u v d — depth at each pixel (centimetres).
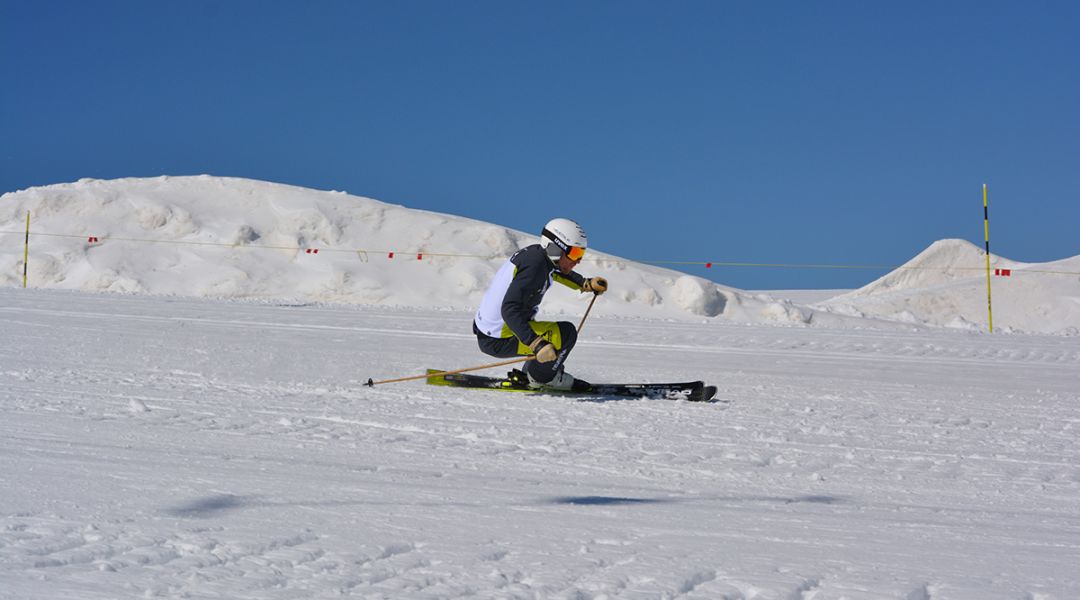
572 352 1055
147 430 458
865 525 290
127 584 197
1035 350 1159
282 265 2523
